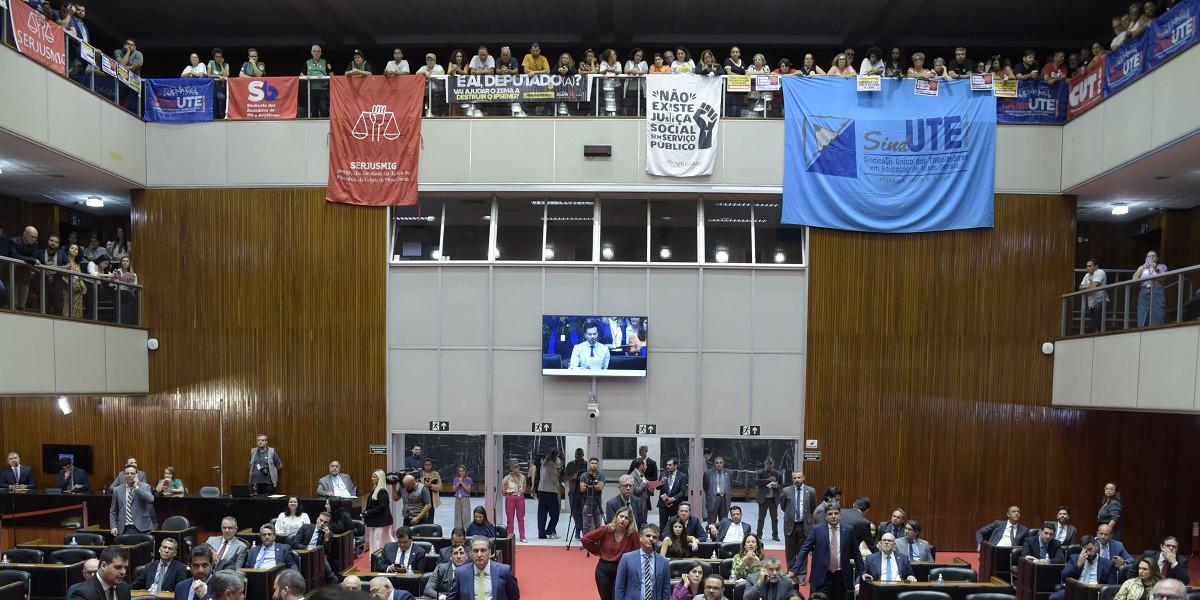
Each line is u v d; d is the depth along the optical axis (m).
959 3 16.05
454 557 8.05
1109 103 12.94
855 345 14.47
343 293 14.77
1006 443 14.34
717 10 16.70
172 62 19.11
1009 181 14.46
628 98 14.67
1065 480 14.30
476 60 15.31
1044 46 18.05
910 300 14.45
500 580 7.26
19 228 16.33
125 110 14.38
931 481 14.32
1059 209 14.42
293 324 14.80
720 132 14.59
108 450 15.01
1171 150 11.57
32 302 12.02
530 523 15.59
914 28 17.31
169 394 14.91
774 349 14.48
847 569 8.77
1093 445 14.34
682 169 14.49
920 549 10.68
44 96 12.24
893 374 14.41
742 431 14.44
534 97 14.73
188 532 11.43
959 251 14.48
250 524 12.88
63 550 9.99
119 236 16.98
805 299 14.49
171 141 14.98
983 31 17.39
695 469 14.43
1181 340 10.73
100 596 7.37
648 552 7.29
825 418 14.39
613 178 14.57
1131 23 12.84
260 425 14.77
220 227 14.91
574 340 14.35
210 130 14.98
